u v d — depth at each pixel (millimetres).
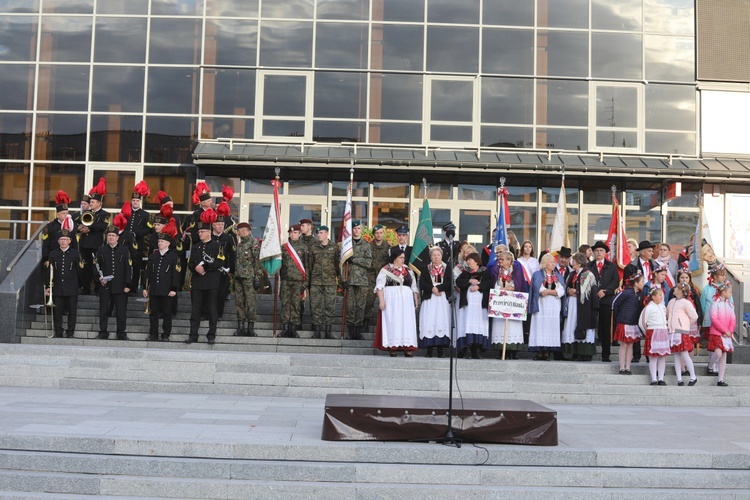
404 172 23938
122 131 24594
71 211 24375
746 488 8820
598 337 16156
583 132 24859
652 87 25125
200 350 16047
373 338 16891
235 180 24172
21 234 20625
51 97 24672
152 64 24766
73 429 9414
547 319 15508
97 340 16438
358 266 16781
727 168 23875
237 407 11906
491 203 24297
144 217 18312
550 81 24984
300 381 13820
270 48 24859
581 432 10562
